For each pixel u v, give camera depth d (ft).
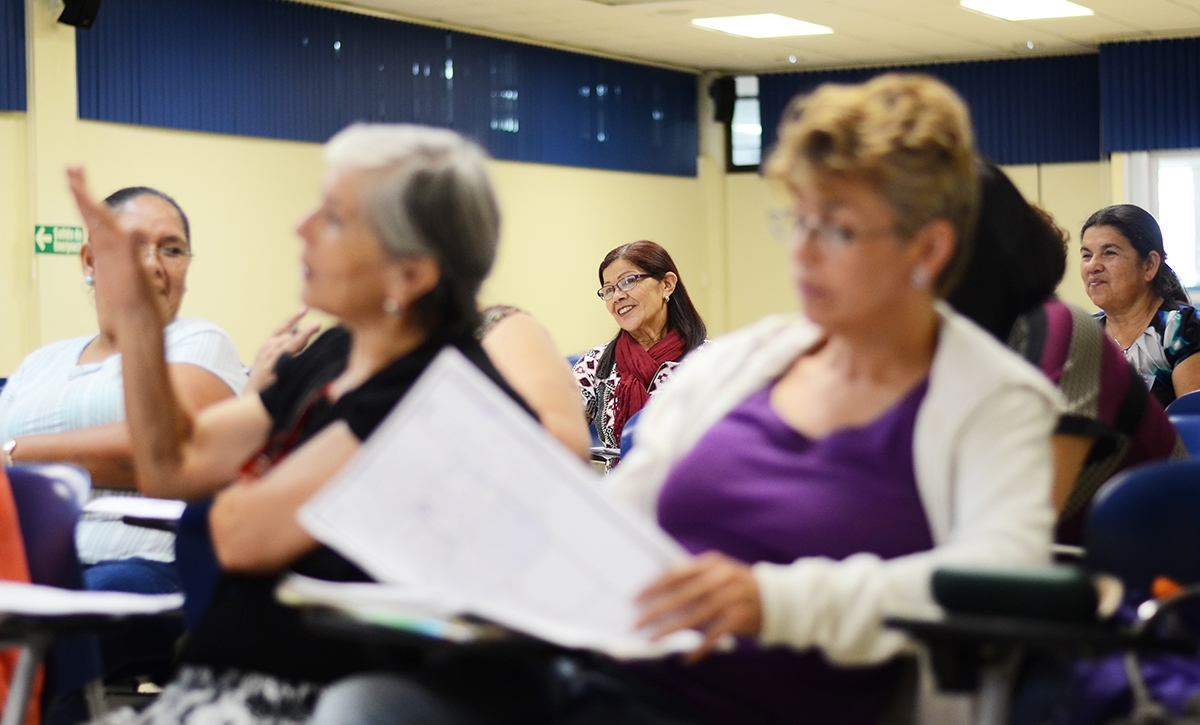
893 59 44.75
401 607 3.97
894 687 4.83
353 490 4.12
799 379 5.10
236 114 32.63
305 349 6.10
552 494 4.15
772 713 4.81
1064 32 40.16
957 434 4.61
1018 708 5.04
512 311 6.67
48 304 28.96
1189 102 40.75
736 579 4.08
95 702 7.72
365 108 35.68
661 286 16.72
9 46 28.27
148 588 9.38
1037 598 3.84
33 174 28.71
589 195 42.73
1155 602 4.01
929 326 4.80
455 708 4.61
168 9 31.07
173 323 10.32
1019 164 44.04
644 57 44.11
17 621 5.08
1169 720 4.64
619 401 16.58
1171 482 5.73
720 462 4.99
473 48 38.60
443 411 4.17
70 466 7.74
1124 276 15.06
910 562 4.29
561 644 3.92
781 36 40.55
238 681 5.29
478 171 5.32
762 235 47.16
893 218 4.44
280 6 33.55
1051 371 6.44
